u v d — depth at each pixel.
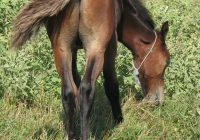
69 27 10.14
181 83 13.52
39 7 10.03
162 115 12.38
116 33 11.50
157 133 11.67
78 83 11.59
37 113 11.73
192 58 14.12
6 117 11.38
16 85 12.05
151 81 12.77
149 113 12.17
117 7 11.56
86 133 10.18
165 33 12.60
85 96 10.14
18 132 10.98
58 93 12.48
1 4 14.78
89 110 10.19
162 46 12.67
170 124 12.00
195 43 15.47
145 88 12.87
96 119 12.05
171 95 13.48
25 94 11.87
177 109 12.54
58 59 10.41
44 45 13.59
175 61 13.85
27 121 11.39
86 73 10.20
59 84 12.56
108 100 12.69
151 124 11.96
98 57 10.25
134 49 12.57
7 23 14.44
